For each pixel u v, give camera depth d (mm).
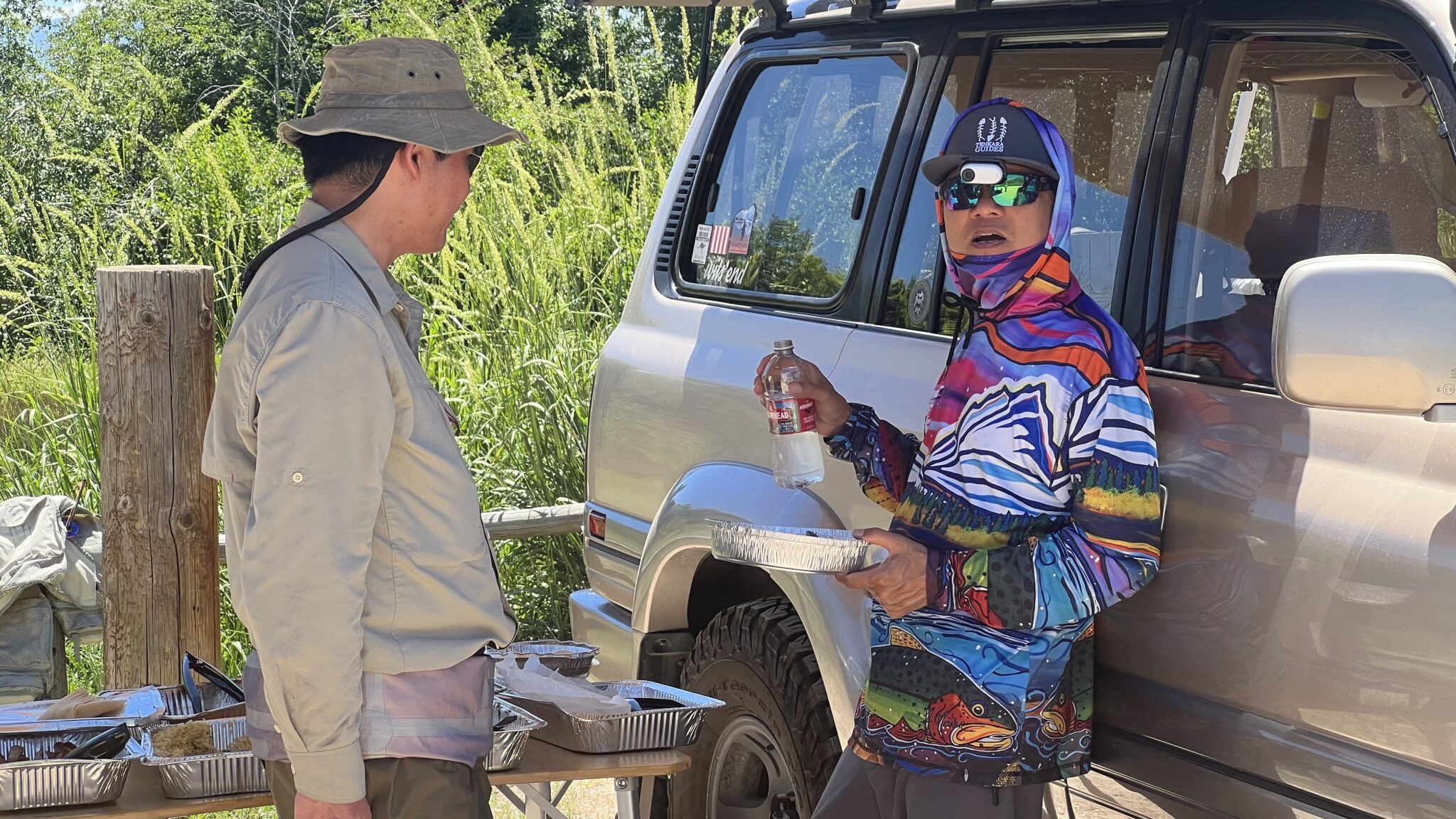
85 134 14328
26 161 13938
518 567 6285
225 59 21344
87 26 21297
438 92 2209
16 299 7039
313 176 2197
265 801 2453
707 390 3387
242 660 5629
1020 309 2236
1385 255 1834
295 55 21266
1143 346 2426
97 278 4086
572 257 7355
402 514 2119
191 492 4160
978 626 2205
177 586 4168
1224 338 2293
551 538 6250
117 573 4145
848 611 2789
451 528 2152
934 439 2316
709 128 3898
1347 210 2227
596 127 8203
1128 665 2297
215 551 4266
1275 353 1865
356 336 2000
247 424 2045
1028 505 2174
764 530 2141
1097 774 2369
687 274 3795
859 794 2379
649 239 4008
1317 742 1988
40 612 4156
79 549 4297
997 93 2908
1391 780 1887
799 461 2588
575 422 6387
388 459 2113
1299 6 2322
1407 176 2156
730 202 3717
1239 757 2104
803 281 3324
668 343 3666
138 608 4148
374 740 2094
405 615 2127
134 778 2568
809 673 2986
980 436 2209
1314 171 2277
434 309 7105
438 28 15938
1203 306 2348
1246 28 2400
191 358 4133
